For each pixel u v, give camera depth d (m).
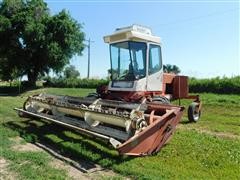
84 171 6.44
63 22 35.53
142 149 6.87
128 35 9.79
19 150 7.91
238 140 8.96
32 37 34.97
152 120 7.16
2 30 35.66
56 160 7.18
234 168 6.62
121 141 7.02
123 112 7.17
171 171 6.28
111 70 10.70
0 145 8.27
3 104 18.58
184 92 12.09
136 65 9.95
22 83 41.69
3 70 40.12
